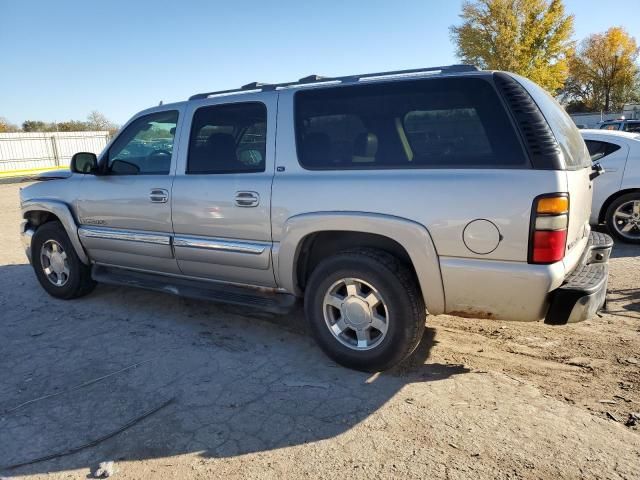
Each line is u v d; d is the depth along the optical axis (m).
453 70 3.38
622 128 21.45
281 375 3.68
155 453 2.83
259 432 2.99
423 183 3.22
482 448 2.78
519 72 40.81
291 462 2.72
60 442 2.95
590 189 3.79
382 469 2.64
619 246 7.21
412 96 3.38
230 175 4.02
